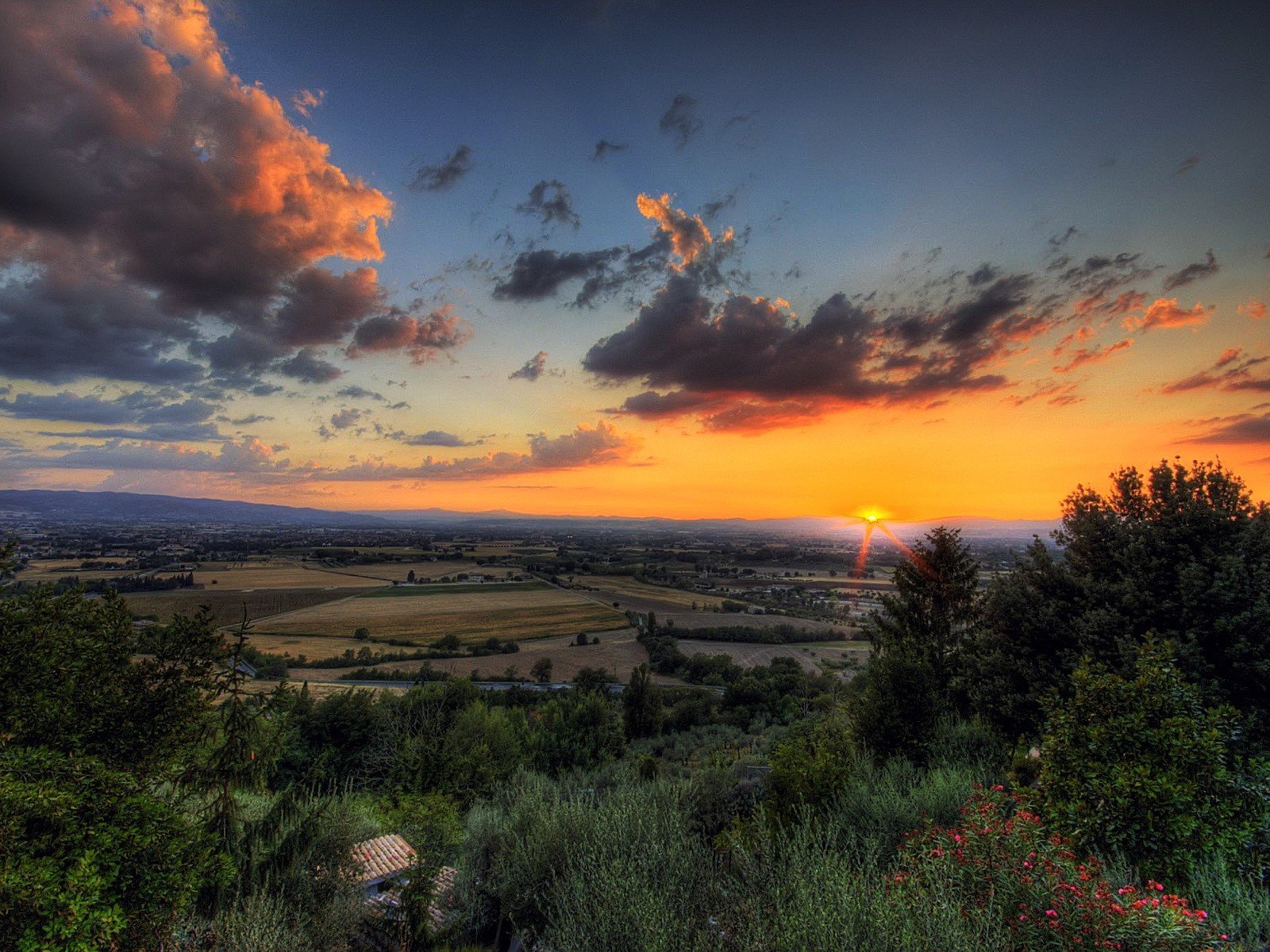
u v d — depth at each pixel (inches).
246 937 187.0
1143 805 229.5
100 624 230.5
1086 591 452.8
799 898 146.8
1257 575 369.1
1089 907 153.7
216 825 239.9
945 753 423.8
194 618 246.4
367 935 269.6
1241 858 216.7
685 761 1133.7
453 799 437.1
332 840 268.8
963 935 136.9
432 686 1161.4
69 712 206.7
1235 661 360.2
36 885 141.5
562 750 1177.4
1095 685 263.0
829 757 316.8
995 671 490.0
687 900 164.1
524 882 233.1
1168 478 441.4
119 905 155.5
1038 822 222.1
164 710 227.3
